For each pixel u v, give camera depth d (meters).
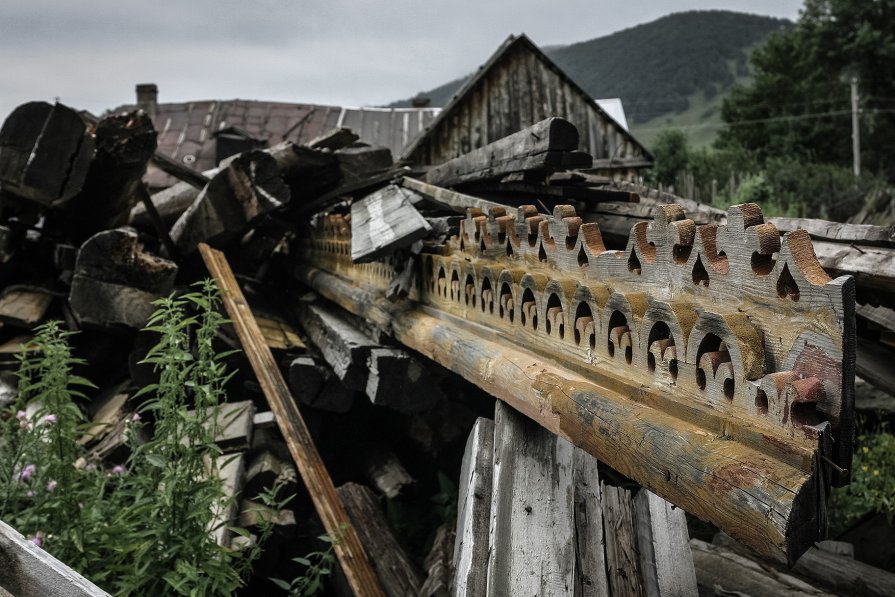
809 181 21.00
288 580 4.48
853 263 3.22
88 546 3.25
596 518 3.13
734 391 1.94
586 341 2.71
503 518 2.94
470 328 3.81
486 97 13.64
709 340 2.08
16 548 1.64
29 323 6.02
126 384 5.93
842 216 19.45
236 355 6.10
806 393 1.71
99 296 5.76
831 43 40.12
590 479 3.25
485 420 3.39
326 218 7.20
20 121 5.89
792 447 1.72
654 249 2.43
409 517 4.99
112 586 3.19
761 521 1.70
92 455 4.97
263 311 7.42
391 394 4.54
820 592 3.46
